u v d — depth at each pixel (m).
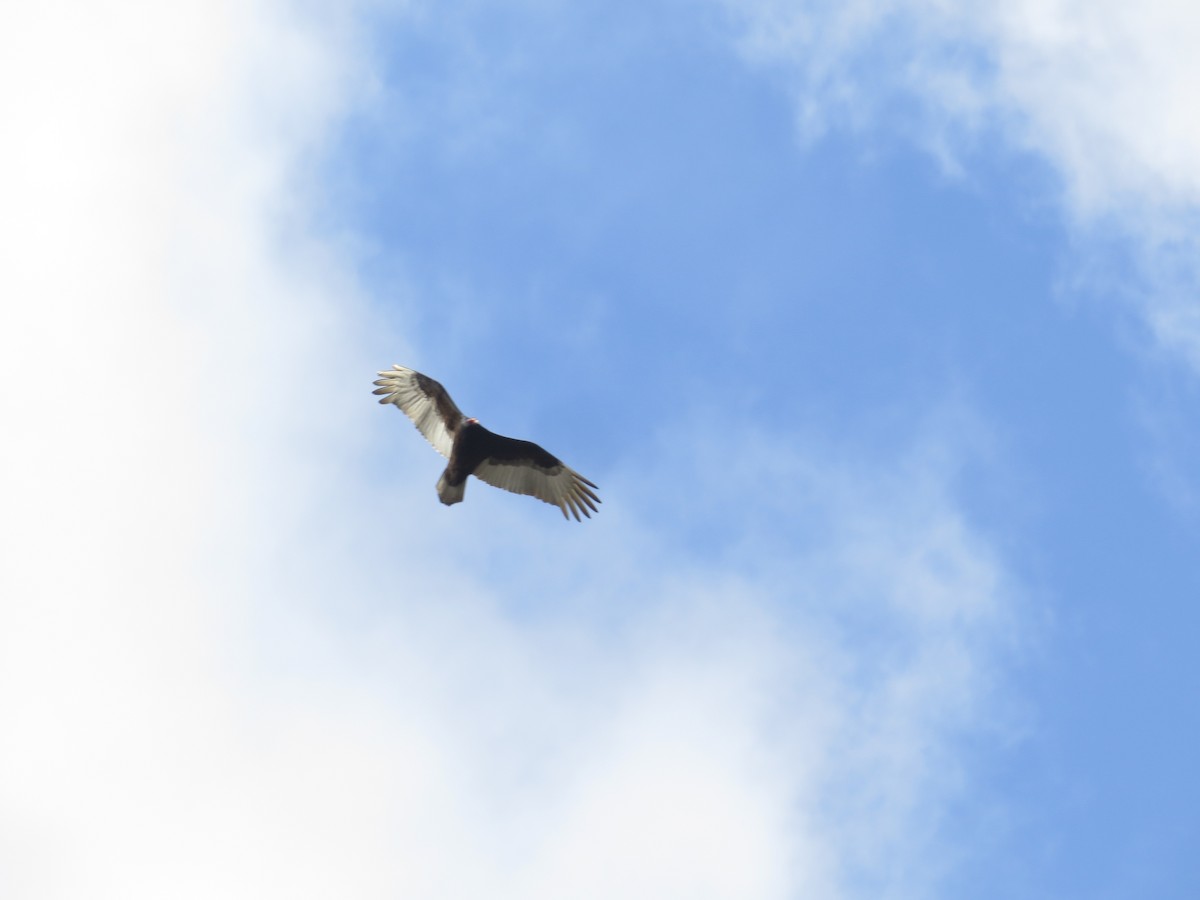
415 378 80.38
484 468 80.56
